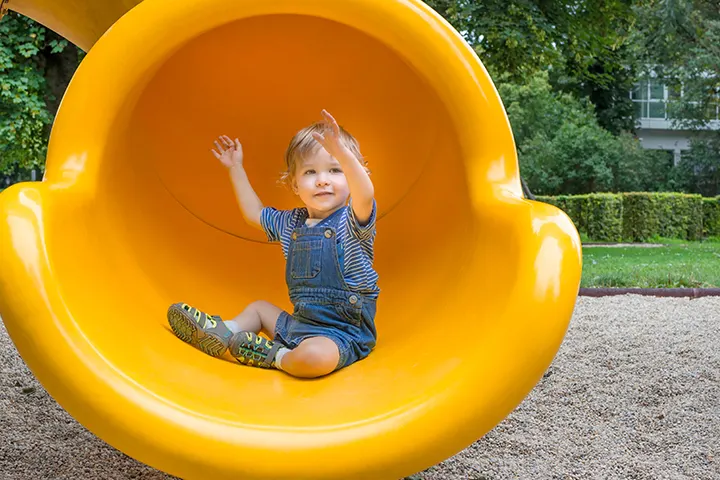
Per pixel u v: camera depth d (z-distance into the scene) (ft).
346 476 4.99
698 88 64.28
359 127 9.21
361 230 7.34
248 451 4.93
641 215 51.85
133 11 6.64
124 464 8.38
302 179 7.84
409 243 8.67
